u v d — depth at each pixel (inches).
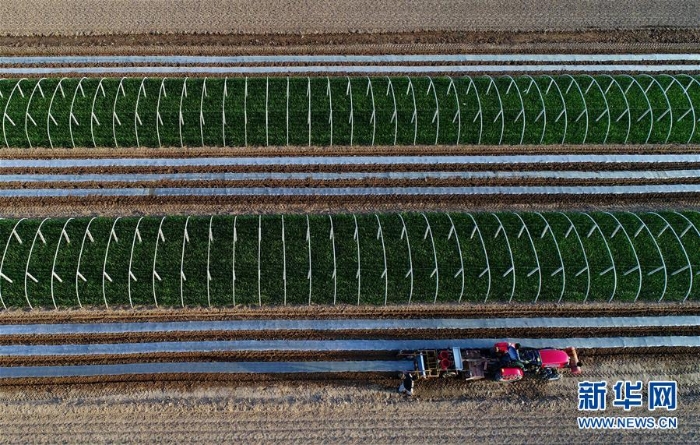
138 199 909.8
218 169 949.2
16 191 906.1
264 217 884.6
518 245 865.5
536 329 812.0
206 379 756.0
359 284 819.4
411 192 928.9
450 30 1171.3
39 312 795.4
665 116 1018.1
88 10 1166.3
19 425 709.3
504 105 1018.7
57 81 1025.5
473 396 749.3
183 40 1131.9
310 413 732.0
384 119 1000.9
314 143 982.4
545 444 720.3
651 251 863.1
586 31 1179.3
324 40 1145.4
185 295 807.7
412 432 723.4
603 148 1002.1
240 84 1031.0
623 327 815.1
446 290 828.0
